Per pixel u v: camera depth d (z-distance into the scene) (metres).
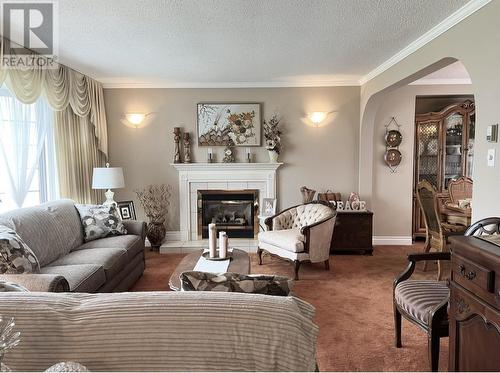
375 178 5.18
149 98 5.06
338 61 3.96
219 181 5.14
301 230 3.84
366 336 2.52
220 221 5.40
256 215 5.20
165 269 4.14
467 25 2.51
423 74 3.42
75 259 2.94
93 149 4.74
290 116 5.09
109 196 4.53
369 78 4.59
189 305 1.06
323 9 2.55
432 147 5.21
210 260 3.02
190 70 4.33
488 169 2.27
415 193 5.31
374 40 3.22
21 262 2.21
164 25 2.84
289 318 1.04
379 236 5.25
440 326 1.93
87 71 4.32
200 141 5.09
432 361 1.95
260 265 4.32
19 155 3.46
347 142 5.11
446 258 2.38
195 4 2.46
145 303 1.08
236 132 5.08
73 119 4.25
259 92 5.07
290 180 5.17
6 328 0.94
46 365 1.02
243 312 1.04
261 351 1.00
